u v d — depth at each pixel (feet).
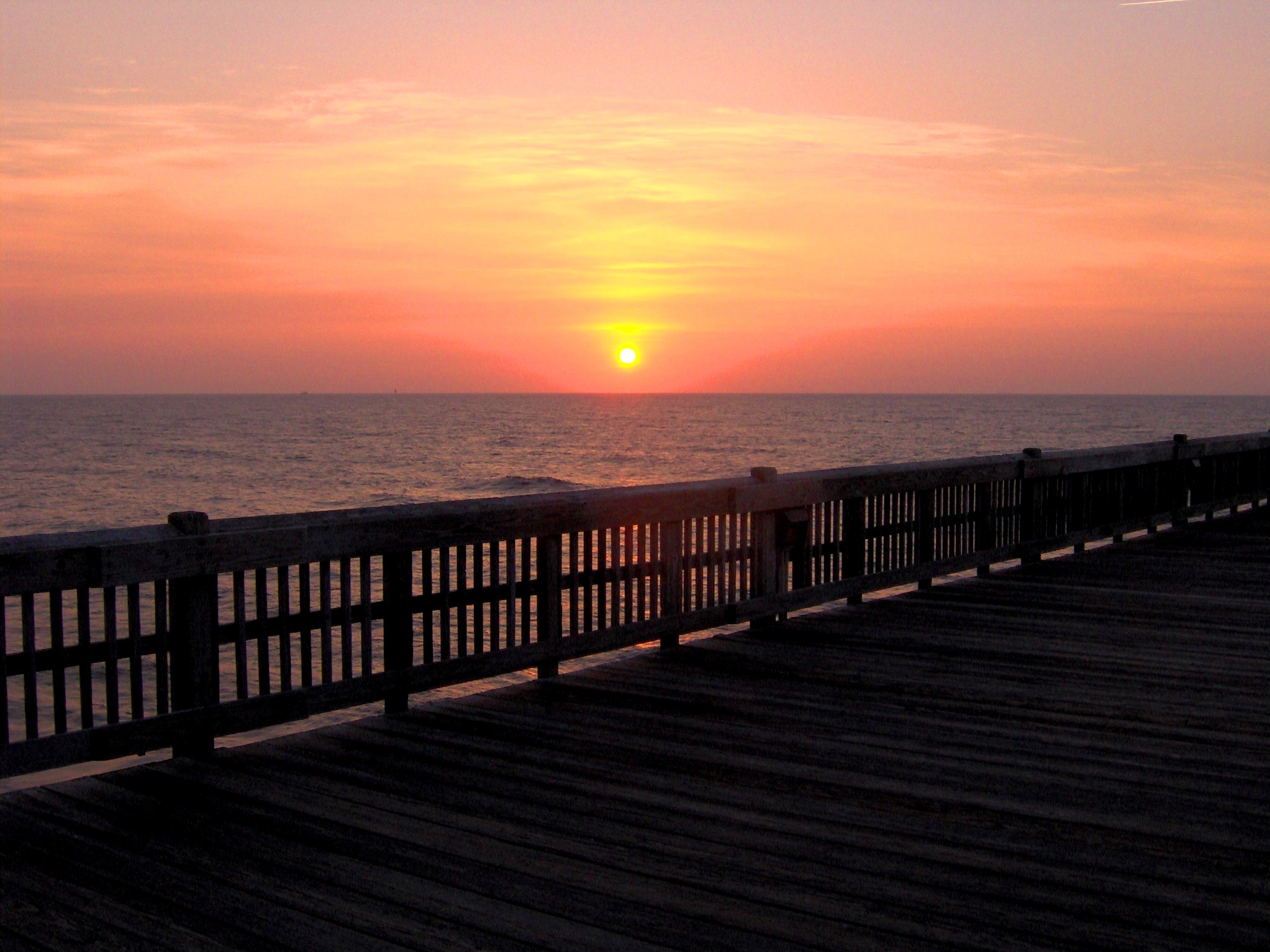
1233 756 15.03
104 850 11.53
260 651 15.17
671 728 16.21
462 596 17.69
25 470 206.69
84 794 13.24
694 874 11.04
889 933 9.83
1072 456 33.32
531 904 10.34
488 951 9.43
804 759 14.76
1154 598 27.25
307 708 15.62
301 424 473.26
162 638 14.29
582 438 340.39
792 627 23.82
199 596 14.58
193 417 592.60
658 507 20.76
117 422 510.58
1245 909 10.32
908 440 310.45
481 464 229.66
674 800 13.14
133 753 13.82
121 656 13.87
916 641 22.43
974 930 9.90
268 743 15.33
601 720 16.60
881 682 19.02
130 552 13.65
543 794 13.34
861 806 13.01
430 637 17.17
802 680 19.17
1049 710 17.30
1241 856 11.59
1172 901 10.50
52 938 9.61
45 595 58.85
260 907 10.23
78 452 267.39
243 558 14.79
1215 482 43.01
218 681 15.31
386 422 493.36
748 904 10.39
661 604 21.35
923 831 12.25
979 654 21.26
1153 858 11.52
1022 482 31.71
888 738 15.78
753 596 23.27
